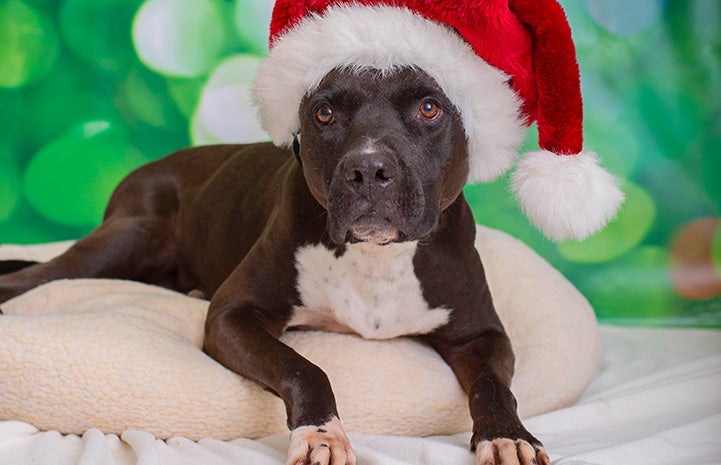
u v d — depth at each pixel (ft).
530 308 10.30
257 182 10.69
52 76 15.26
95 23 15.30
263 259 9.05
